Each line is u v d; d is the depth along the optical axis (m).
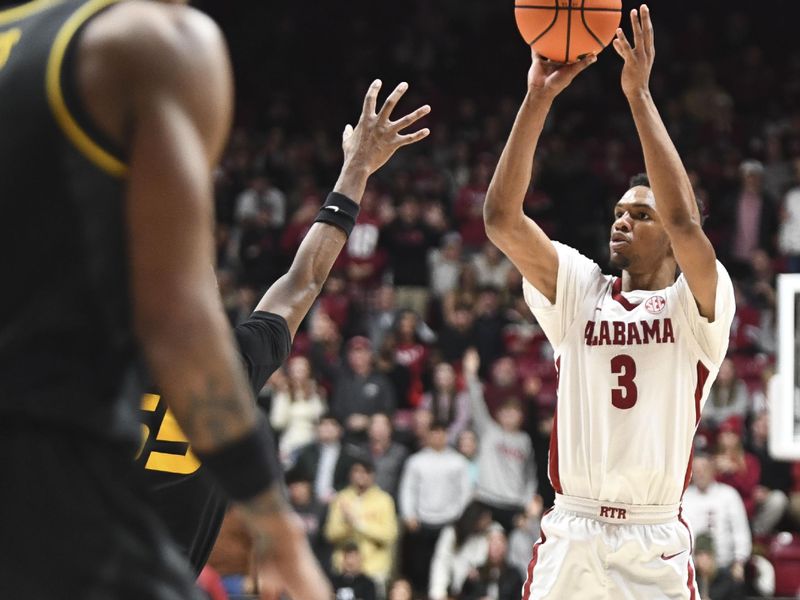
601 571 4.59
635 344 4.66
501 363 13.60
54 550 1.83
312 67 26.08
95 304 1.89
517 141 4.47
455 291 16.17
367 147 3.70
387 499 11.61
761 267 17.33
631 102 4.37
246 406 1.84
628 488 4.61
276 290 3.44
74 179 1.87
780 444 7.30
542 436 13.18
